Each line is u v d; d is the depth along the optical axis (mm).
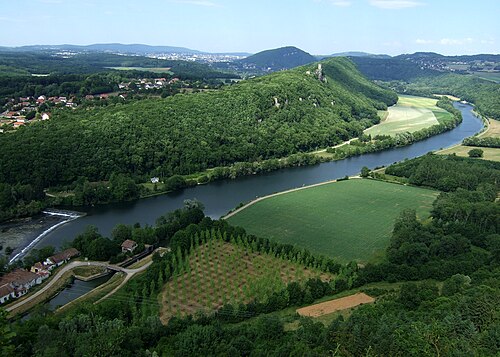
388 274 140875
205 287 140125
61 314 121688
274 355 89312
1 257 164250
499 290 106812
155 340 106750
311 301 129000
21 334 97938
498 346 82000
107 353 93000
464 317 95375
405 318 98250
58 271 156750
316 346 92875
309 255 154750
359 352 85000
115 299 129250
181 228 186125
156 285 139250
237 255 158750
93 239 171125
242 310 123812
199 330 101688
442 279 136750
